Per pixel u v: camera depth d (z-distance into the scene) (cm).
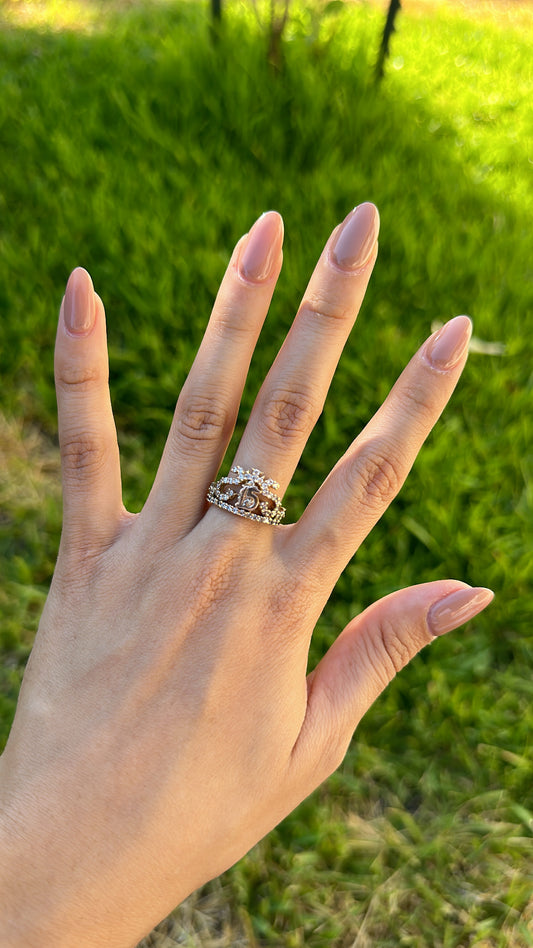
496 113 69
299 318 20
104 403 20
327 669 20
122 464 40
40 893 16
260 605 19
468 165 60
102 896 16
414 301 47
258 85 60
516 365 43
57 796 17
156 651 18
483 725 31
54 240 49
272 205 52
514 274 48
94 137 58
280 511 20
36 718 18
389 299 47
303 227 50
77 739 17
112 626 19
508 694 33
